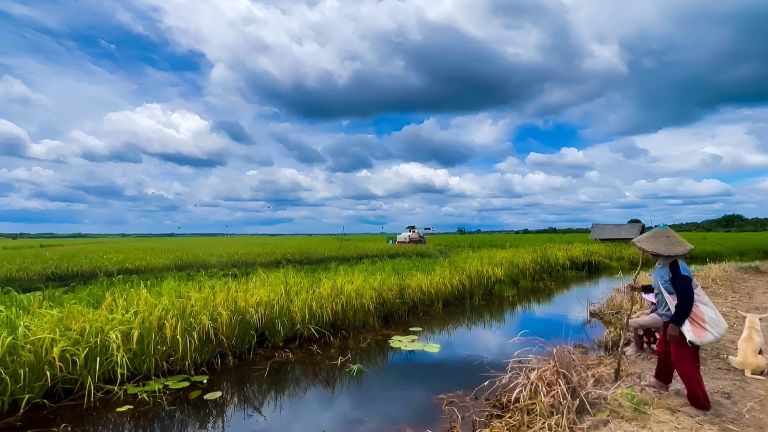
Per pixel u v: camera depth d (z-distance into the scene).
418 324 9.91
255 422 5.35
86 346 5.82
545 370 5.29
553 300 12.65
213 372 6.89
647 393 5.06
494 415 5.04
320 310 8.59
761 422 4.37
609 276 17.78
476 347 8.10
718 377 5.66
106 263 17.72
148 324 6.45
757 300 10.75
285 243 37.62
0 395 5.23
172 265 17.42
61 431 5.01
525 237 45.28
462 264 14.28
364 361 7.43
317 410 5.61
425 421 5.12
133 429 5.18
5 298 7.37
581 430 4.36
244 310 7.72
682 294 4.45
